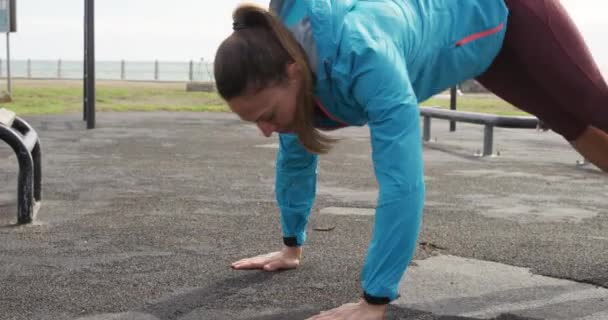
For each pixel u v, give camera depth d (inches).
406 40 95.6
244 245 158.9
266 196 225.6
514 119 347.6
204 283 129.0
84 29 462.6
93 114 466.0
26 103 691.4
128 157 323.9
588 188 256.8
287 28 90.5
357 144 403.5
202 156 331.9
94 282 129.1
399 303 118.8
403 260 92.0
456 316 112.8
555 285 130.5
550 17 111.6
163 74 2262.6
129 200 215.6
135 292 123.3
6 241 160.4
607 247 160.7
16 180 253.3
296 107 91.2
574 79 113.7
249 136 434.3
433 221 190.7
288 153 127.6
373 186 251.9
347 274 135.8
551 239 168.9
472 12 105.9
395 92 88.9
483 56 109.0
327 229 177.0
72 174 268.7
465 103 826.8
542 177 285.0
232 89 88.7
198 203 211.9
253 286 127.4
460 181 271.1
